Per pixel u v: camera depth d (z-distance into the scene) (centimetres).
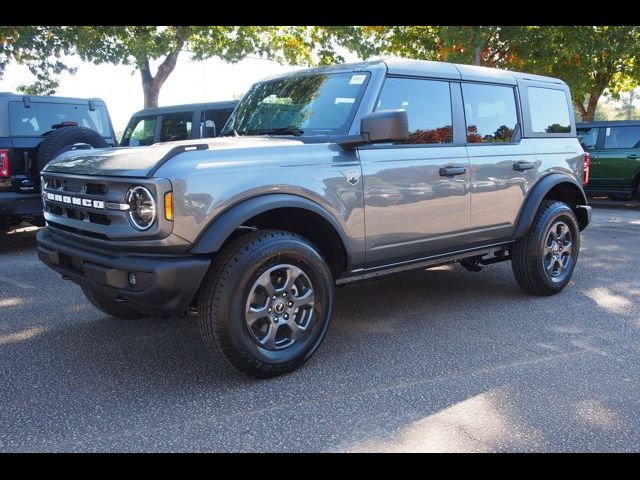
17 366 405
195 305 386
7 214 779
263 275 362
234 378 383
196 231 338
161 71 1881
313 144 396
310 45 1923
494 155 510
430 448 298
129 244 344
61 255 396
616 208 1407
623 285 630
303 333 388
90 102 917
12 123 818
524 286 574
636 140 1356
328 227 402
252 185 358
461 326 491
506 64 1662
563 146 591
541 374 390
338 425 322
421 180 450
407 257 461
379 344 448
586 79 1778
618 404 346
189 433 313
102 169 362
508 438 308
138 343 450
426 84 470
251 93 518
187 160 342
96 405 346
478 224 502
